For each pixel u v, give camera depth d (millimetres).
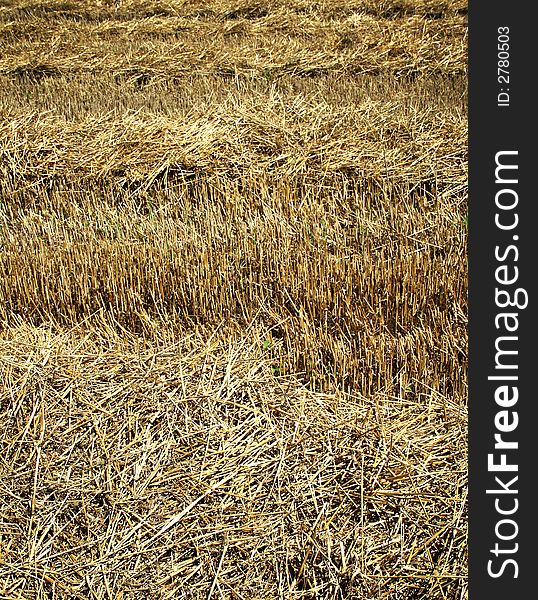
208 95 9219
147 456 3350
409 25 12156
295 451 3396
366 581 2916
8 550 3018
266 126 7387
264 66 10367
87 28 13102
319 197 6719
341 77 10156
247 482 3242
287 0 14023
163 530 3061
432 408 3963
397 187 6688
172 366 3934
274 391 3803
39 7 14234
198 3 14484
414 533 3072
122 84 10148
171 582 2934
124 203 6805
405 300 4961
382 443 3488
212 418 3549
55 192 6883
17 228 6305
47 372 3820
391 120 7715
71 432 3469
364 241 5668
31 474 3279
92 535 3076
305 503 3162
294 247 5527
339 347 4512
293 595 2902
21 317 5195
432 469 3385
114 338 4570
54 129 7562
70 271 5391
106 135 7441
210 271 5293
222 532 3062
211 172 6965
